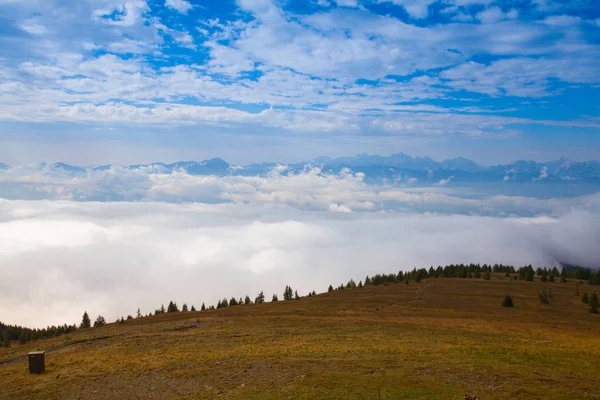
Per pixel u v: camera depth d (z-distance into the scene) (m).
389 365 30.45
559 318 76.69
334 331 49.44
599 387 25.92
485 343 40.56
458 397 24.08
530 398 23.95
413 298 111.44
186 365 32.44
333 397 24.34
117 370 31.66
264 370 30.09
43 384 29.05
